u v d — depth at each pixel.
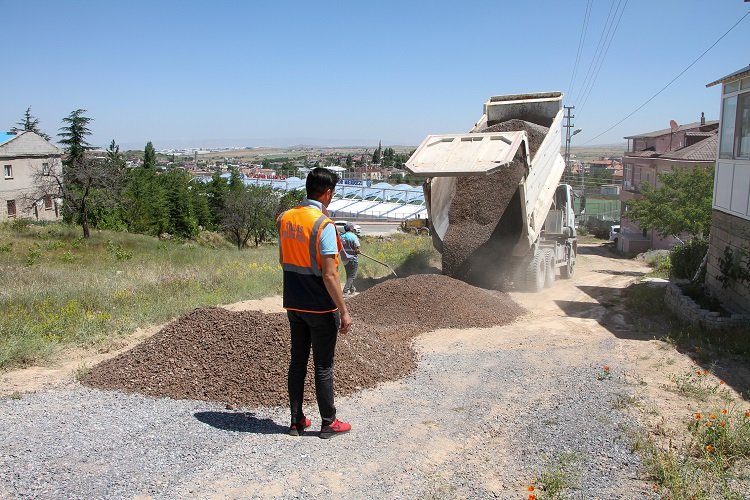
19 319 8.33
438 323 9.59
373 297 10.48
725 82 11.16
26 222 35.28
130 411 4.96
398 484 3.97
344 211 70.62
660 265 21.14
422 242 23.17
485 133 12.55
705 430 4.91
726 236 11.12
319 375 4.57
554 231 17.14
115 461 3.96
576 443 4.78
